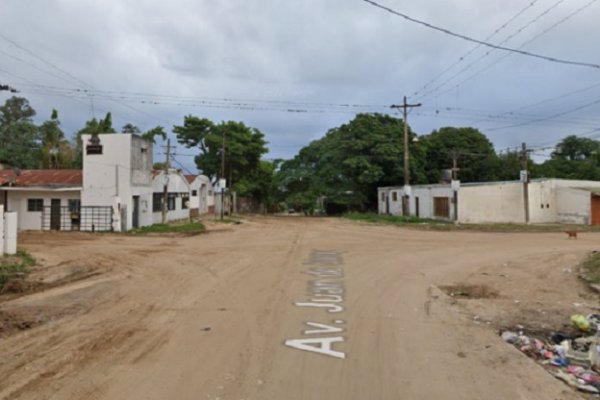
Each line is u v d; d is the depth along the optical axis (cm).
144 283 1105
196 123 5344
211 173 5469
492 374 542
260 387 497
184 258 1549
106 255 1608
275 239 2292
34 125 5069
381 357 597
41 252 1655
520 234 2638
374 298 959
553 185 3950
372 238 2361
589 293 1024
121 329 714
